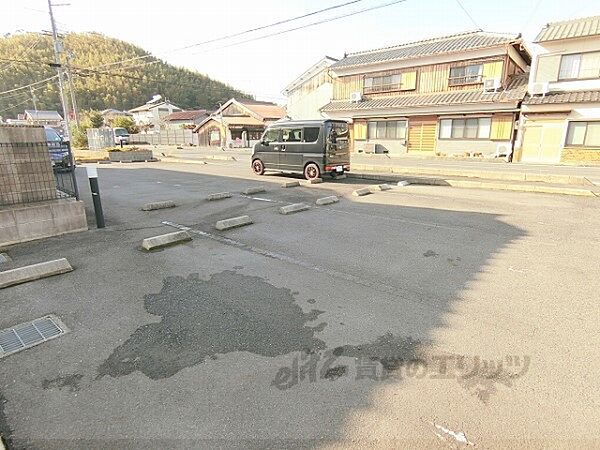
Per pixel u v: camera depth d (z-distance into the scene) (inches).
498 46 681.6
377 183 417.7
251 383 88.0
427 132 783.1
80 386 88.5
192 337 108.0
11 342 107.7
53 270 155.0
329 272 156.0
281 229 223.5
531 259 169.2
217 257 175.0
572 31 623.5
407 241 198.5
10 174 195.5
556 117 635.5
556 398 81.5
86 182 437.1
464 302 127.6
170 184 417.1
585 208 278.1
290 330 110.9
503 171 482.3
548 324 112.5
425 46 822.5
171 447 70.6
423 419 76.1
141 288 141.7
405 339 105.3
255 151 490.3
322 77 1002.1
